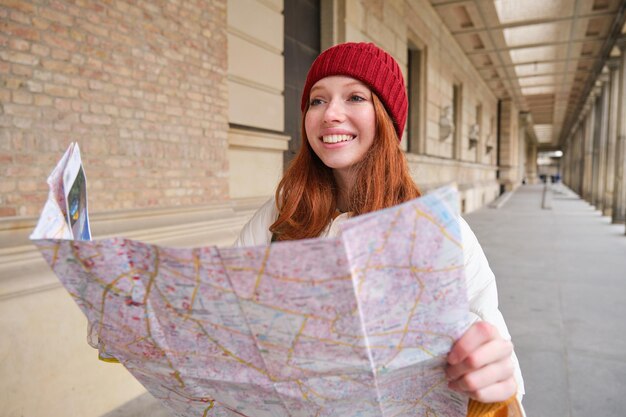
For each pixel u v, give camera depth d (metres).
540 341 3.55
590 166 22.08
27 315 2.21
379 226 0.49
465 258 0.84
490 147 20.48
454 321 0.58
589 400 2.66
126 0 2.94
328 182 1.05
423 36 10.49
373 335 0.55
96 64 2.75
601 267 6.21
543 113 30.05
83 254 0.57
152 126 3.19
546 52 14.43
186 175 3.52
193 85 3.57
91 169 2.75
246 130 4.31
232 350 0.61
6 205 2.29
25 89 2.36
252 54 4.50
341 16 6.32
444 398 0.69
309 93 1.05
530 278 5.61
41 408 2.27
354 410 0.65
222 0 3.88
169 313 0.59
